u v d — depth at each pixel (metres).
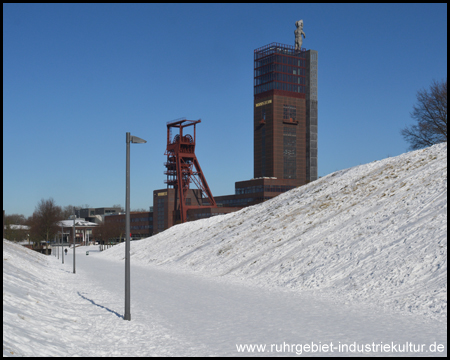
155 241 86.75
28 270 36.69
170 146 153.62
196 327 16.88
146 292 29.06
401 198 35.78
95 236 183.38
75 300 25.62
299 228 42.44
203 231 70.06
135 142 20.05
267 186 157.75
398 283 22.67
